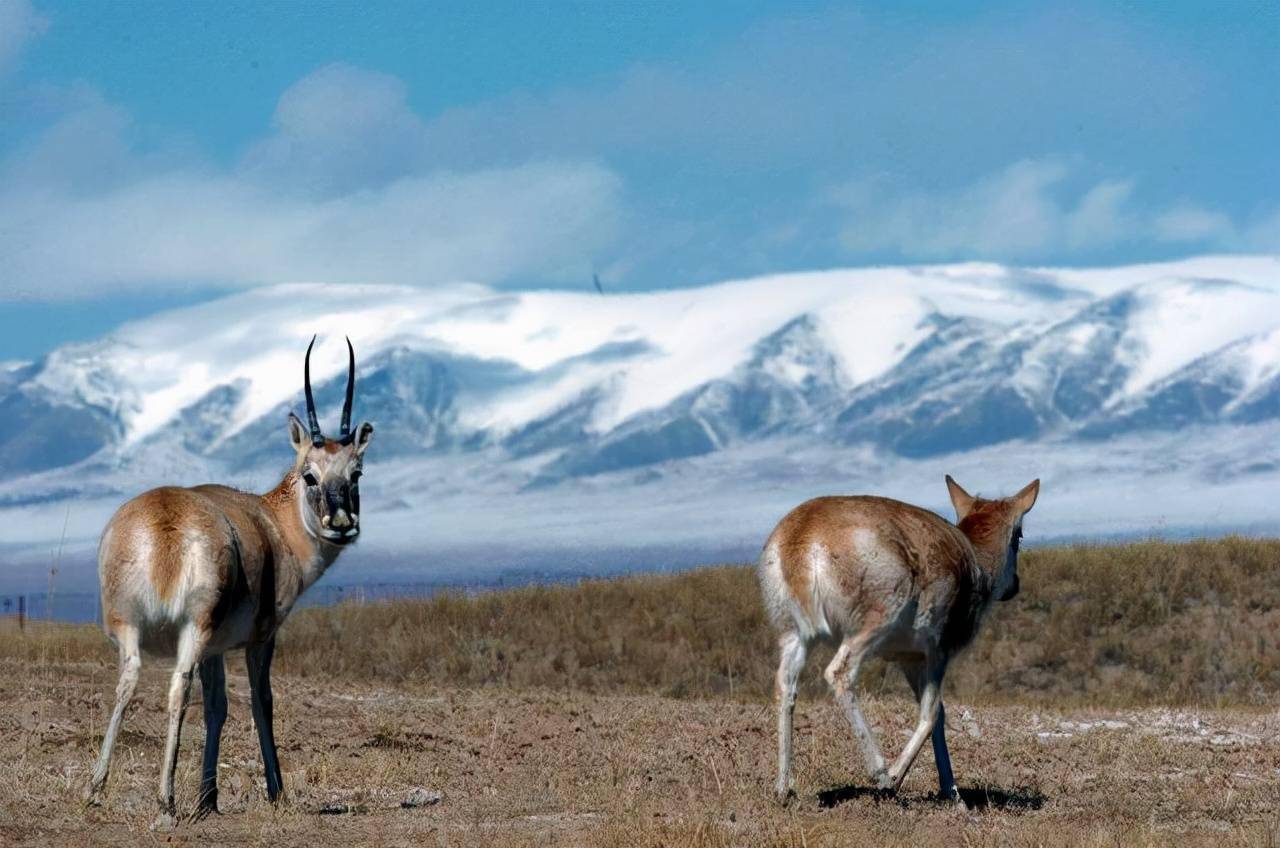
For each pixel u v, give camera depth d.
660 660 87.50
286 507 37.94
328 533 37.31
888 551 36.69
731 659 86.88
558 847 32.81
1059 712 61.53
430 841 33.53
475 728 53.25
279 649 87.06
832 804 37.94
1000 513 41.09
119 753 43.50
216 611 34.03
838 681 36.66
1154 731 55.28
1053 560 94.56
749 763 45.81
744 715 57.69
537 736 51.75
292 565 37.56
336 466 37.72
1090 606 88.69
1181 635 86.00
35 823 33.72
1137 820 37.56
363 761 44.75
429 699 63.31
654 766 45.38
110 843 32.31
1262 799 41.25
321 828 34.75
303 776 41.69
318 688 65.50
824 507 37.50
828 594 36.62
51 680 58.19
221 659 36.47
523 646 89.12
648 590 96.50
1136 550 96.06
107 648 76.56
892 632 36.97
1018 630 87.88
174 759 33.81
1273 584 90.62
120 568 33.62
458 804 38.75
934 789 41.81
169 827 33.59
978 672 84.06
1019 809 39.12
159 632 34.09
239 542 35.12
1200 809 39.88
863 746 36.88
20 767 39.22
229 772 42.06
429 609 93.38
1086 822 37.50
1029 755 48.47
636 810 36.53
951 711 60.16
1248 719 59.50
